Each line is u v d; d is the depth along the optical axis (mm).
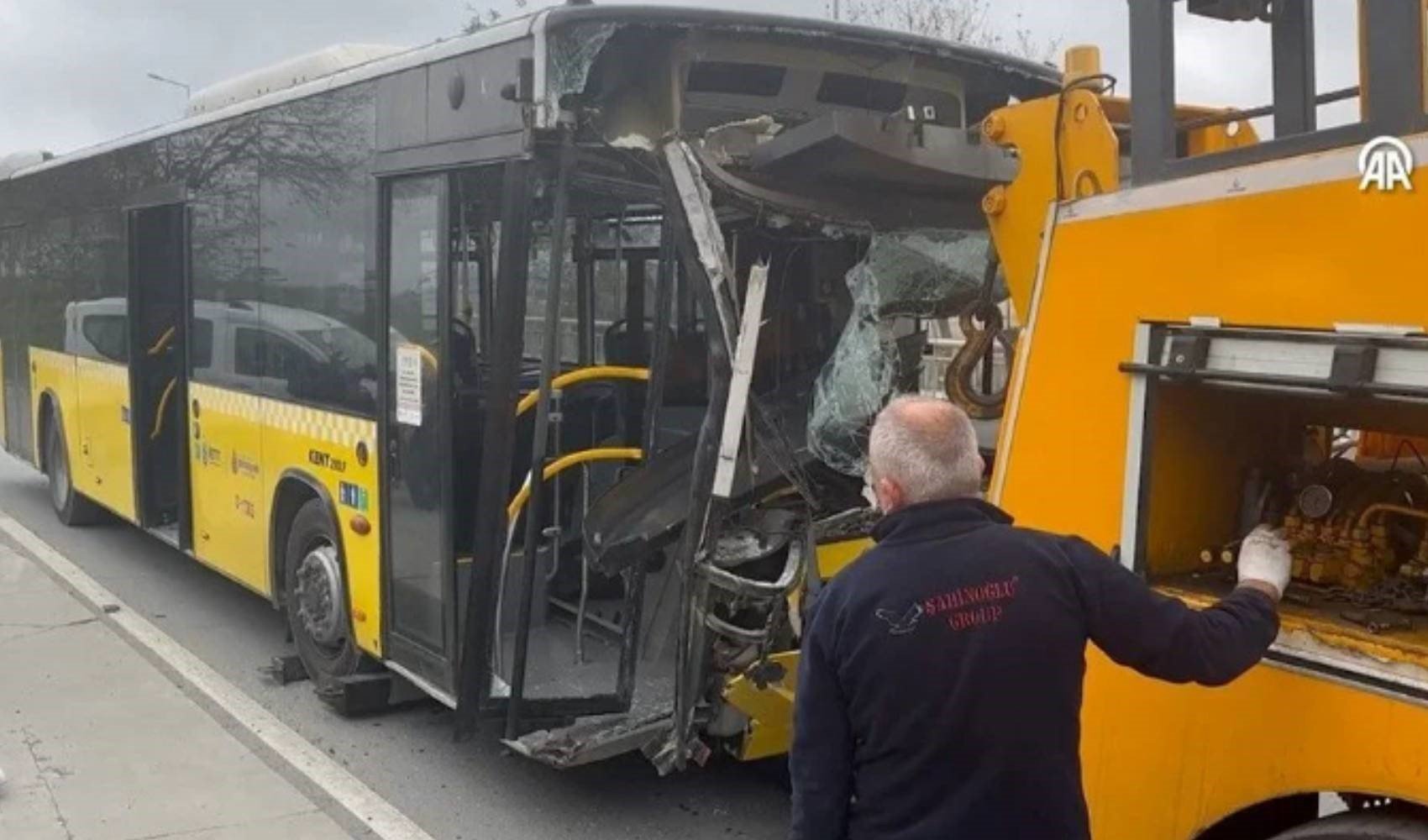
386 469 5953
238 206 7426
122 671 7133
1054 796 2641
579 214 5973
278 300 6977
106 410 9773
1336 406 3178
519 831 5285
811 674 2771
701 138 4875
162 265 9055
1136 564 3180
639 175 5117
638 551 4965
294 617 6961
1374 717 2756
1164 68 3201
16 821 5117
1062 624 2680
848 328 5211
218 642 7816
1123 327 3213
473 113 5145
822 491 5188
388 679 6539
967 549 2715
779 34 4957
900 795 2666
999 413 4305
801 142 4582
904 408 2865
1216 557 3273
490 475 5105
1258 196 2908
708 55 4926
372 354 6027
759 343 5449
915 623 2662
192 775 5664
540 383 4980
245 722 6410
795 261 5527
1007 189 3996
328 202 6371
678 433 5852
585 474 6027
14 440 12656
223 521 7852
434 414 5535
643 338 6062
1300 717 2893
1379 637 2791
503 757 6066
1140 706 3211
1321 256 2783
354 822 5293
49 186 10992
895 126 4562
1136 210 3186
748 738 5078
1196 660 2744
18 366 12336
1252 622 2832
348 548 6352
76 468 10688
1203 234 3027
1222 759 3043
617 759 6113
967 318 4406
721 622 4742
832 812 2727
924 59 5402
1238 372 2947
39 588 8938
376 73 5859
